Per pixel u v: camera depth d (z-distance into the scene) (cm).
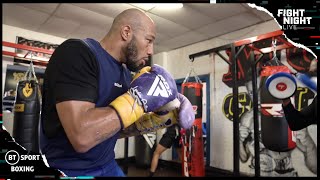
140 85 75
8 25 319
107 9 266
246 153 314
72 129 61
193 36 345
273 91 151
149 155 373
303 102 269
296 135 270
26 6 264
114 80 82
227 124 336
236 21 288
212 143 352
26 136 254
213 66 355
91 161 82
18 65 323
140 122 101
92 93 68
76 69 66
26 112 256
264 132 217
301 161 266
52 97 68
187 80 331
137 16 82
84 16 286
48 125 73
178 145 316
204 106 364
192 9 257
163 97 77
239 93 325
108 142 87
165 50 421
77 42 72
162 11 264
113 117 65
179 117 91
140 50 83
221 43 341
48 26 320
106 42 85
